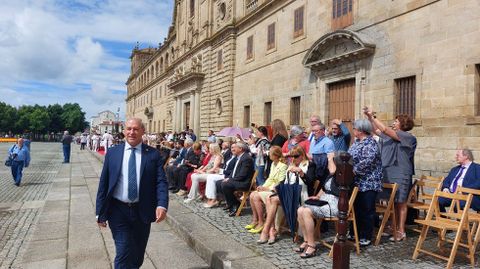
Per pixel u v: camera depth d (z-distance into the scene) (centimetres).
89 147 4884
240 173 877
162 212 454
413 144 695
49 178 1702
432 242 687
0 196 1223
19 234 781
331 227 778
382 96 1423
